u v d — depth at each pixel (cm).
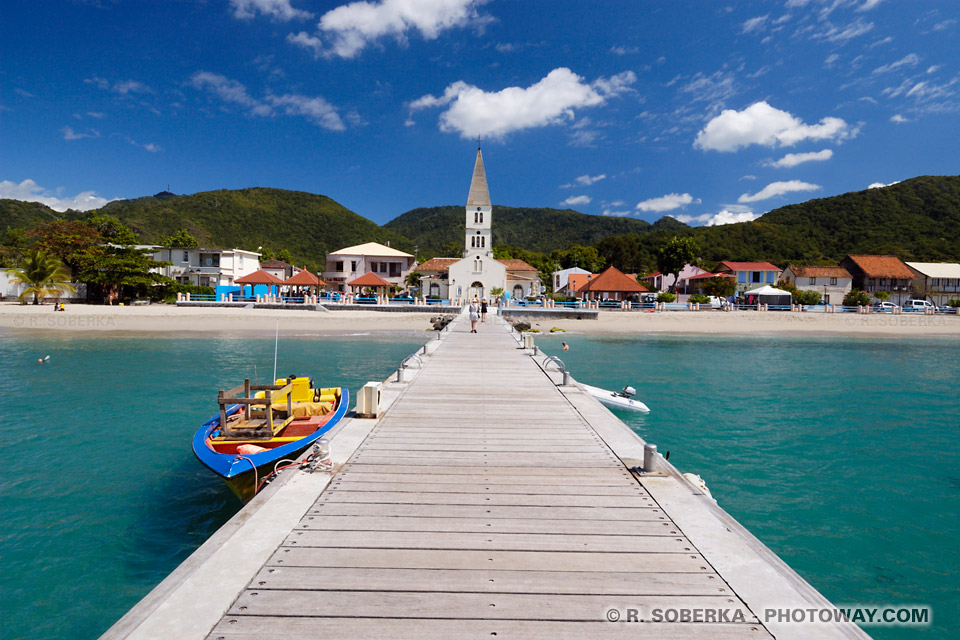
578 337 3931
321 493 583
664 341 3738
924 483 1058
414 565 425
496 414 990
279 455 847
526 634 339
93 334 3584
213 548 442
